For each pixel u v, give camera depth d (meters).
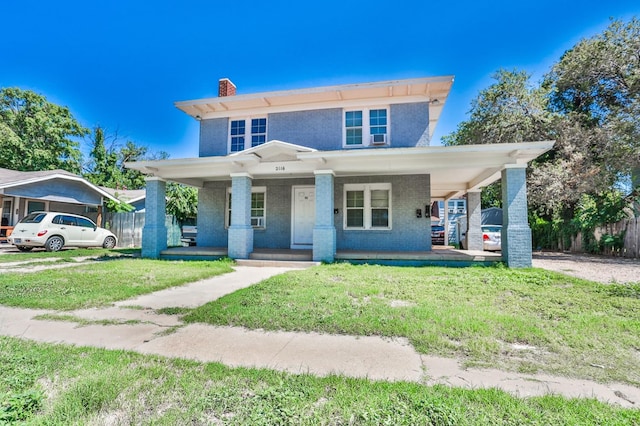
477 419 2.15
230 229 10.94
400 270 8.66
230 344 3.68
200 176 11.80
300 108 12.74
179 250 12.05
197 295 6.15
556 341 3.72
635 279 7.80
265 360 3.24
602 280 7.68
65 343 3.65
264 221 13.23
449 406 2.29
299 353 3.43
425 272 8.31
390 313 4.76
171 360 3.16
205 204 13.87
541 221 19.31
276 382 2.71
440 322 4.29
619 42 15.59
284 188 13.12
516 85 15.92
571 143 15.16
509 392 2.60
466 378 2.87
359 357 3.33
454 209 27.86
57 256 12.14
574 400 2.43
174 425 2.10
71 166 30.44
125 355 3.26
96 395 2.41
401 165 9.99
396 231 11.93
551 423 2.12
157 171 11.80
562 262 11.54
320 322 4.38
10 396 2.34
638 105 13.62
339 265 9.53
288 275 7.83
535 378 2.88
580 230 15.71
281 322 4.39
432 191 15.82
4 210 18.03
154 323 4.44
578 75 16.55
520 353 3.45
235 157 10.60
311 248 12.78
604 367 3.12
